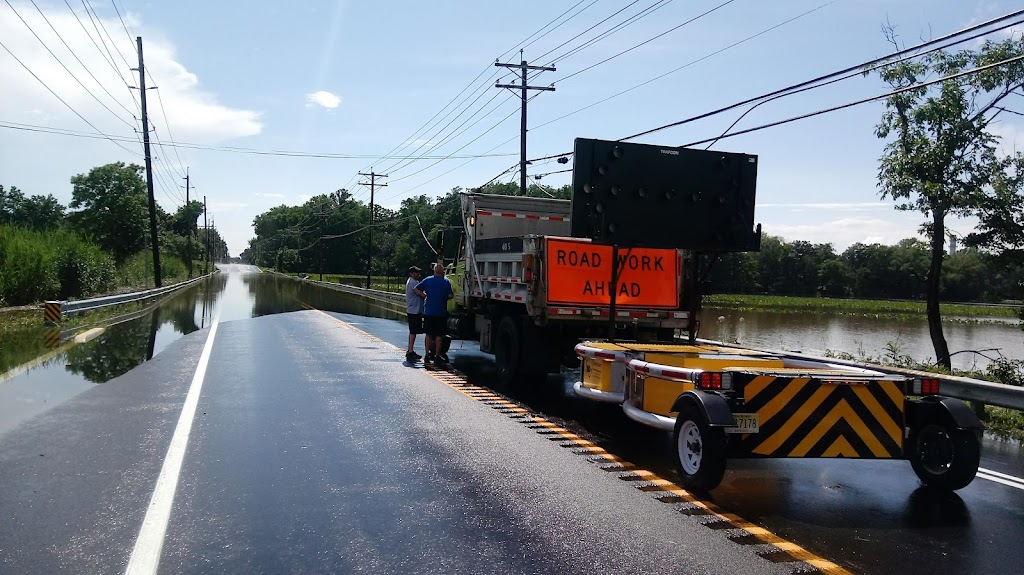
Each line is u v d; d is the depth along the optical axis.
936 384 6.30
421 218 84.50
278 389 10.59
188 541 4.67
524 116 30.73
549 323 10.75
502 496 5.78
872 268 104.62
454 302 15.16
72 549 4.49
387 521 5.13
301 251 143.00
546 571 4.32
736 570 4.39
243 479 6.07
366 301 41.88
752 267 111.06
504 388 11.38
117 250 63.28
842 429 6.13
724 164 9.17
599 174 8.65
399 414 8.97
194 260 109.19
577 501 5.70
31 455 6.70
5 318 21.44
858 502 5.91
